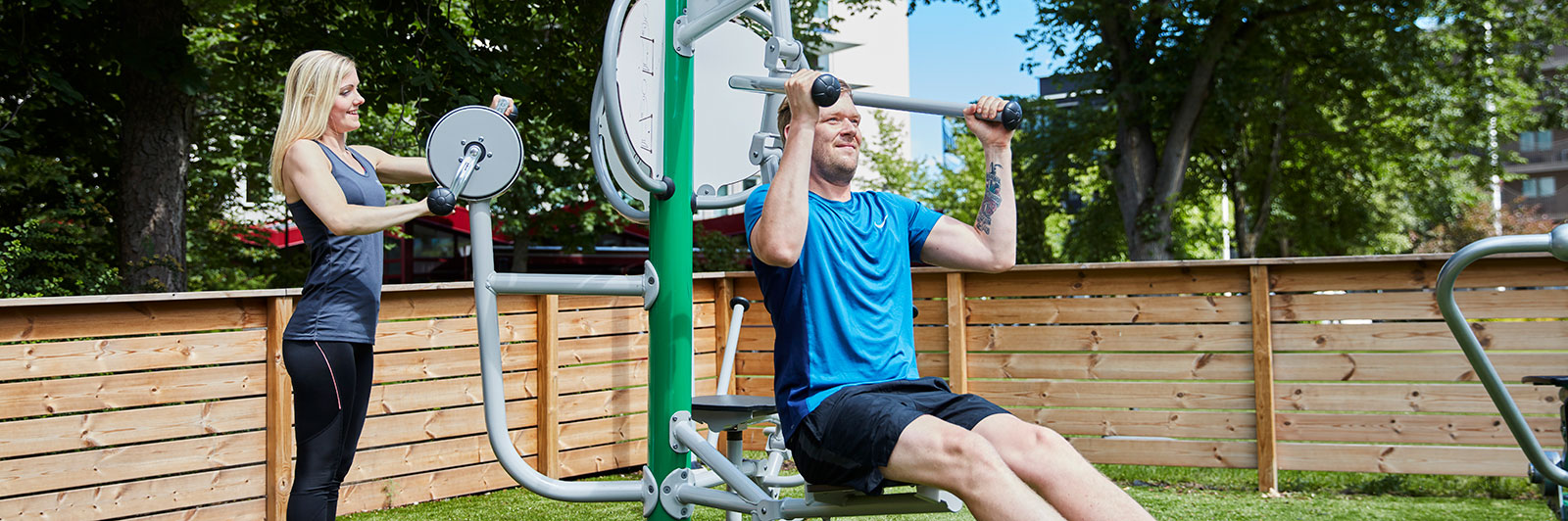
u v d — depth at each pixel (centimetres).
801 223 173
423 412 394
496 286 183
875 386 181
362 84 731
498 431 182
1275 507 374
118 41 645
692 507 188
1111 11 1293
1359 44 1385
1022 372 445
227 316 344
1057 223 1952
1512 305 383
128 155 680
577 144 957
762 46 236
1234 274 415
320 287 239
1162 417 424
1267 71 1409
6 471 297
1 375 296
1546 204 4169
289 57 754
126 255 681
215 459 339
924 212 211
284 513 351
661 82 188
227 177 1062
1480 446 386
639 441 469
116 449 318
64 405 308
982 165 1938
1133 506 156
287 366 238
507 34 800
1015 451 163
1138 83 1338
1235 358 415
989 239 207
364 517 367
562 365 439
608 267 1462
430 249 1418
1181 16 1270
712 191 218
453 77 741
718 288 501
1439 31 1468
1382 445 397
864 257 191
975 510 154
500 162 179
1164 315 425
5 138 648
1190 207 1775
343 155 251
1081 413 437
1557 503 162
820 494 179
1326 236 1758
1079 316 437
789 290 185
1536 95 1600
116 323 319
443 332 402
